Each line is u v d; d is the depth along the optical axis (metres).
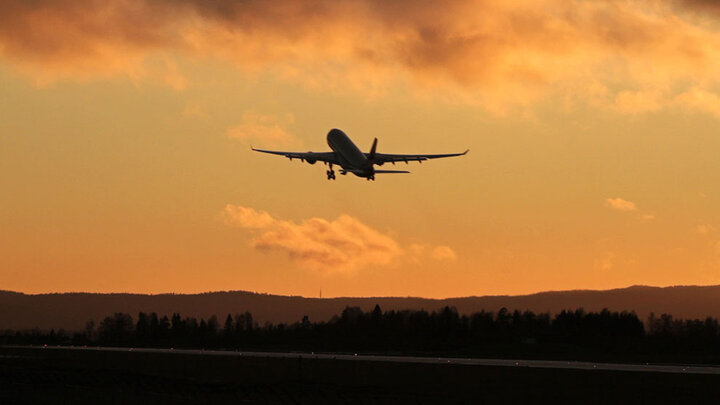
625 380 184.12
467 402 190.75
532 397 193.25
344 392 190.62
